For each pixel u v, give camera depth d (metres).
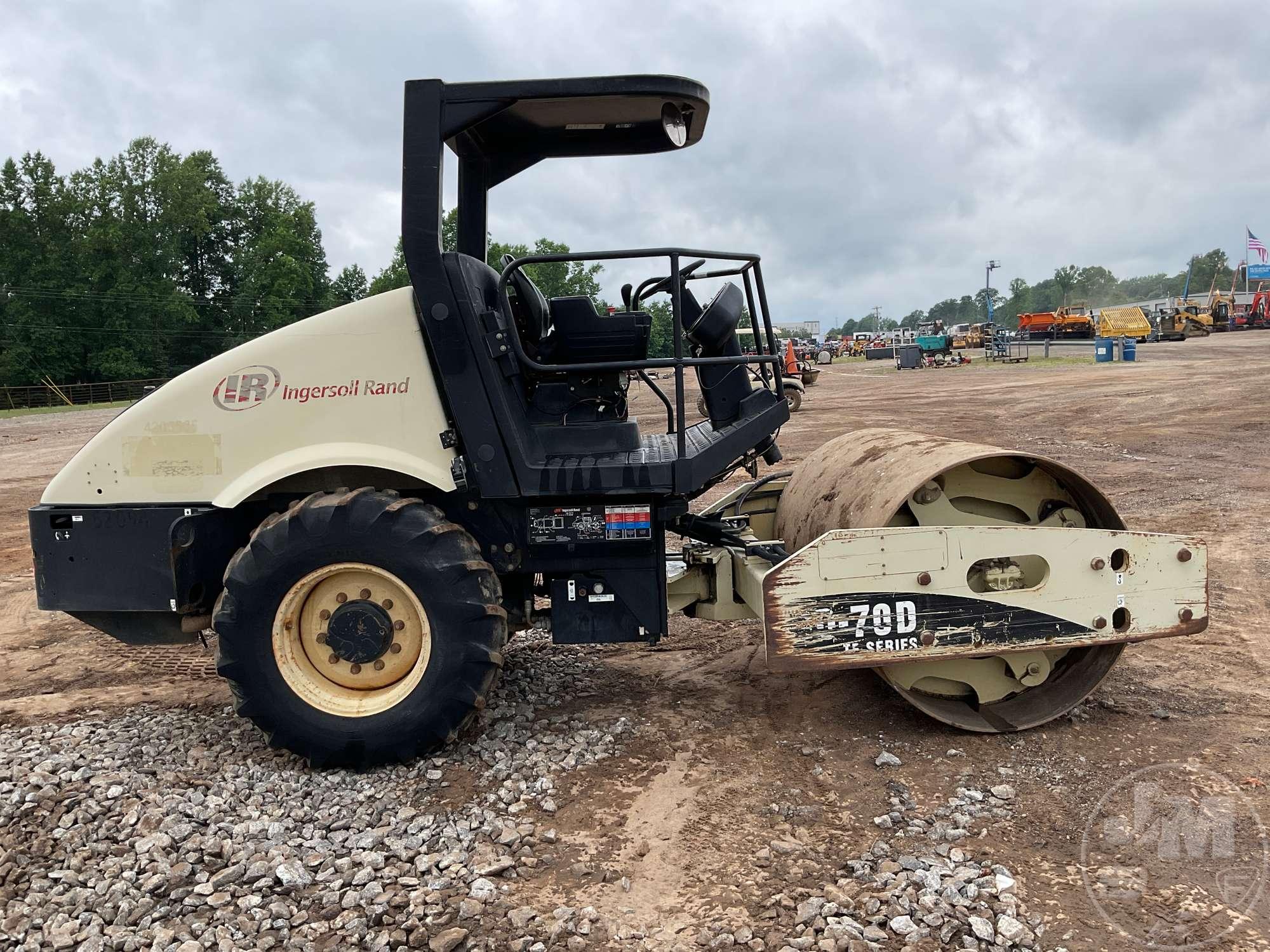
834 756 3.99
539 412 4.25
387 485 4.16
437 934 2.78
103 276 63.50
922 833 3.34
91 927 2.82
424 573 3.79
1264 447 12.62
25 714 4.90
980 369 35.69
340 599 3.96
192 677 5.48
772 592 3.82
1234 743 4.02
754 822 3.46
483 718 4.48
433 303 3.83
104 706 4.99
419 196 3.79
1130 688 4.70
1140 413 16.94
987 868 3.07
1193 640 5.41
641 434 4.80
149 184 65.31
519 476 3.93
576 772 3.90
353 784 3.81
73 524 4.11
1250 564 6.99
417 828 3.42
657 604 4.16
